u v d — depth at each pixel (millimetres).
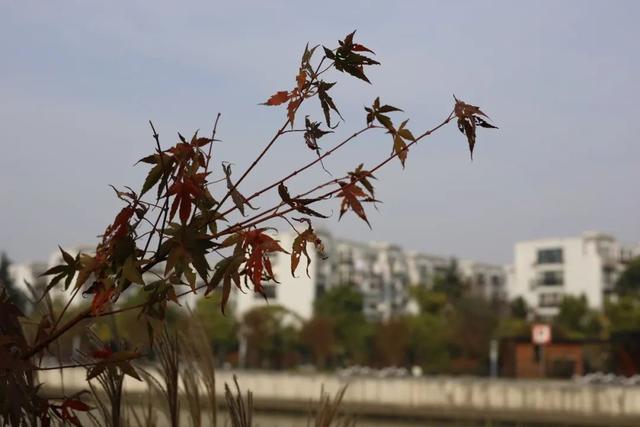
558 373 44969
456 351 68375
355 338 68500
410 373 59188
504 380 41969
